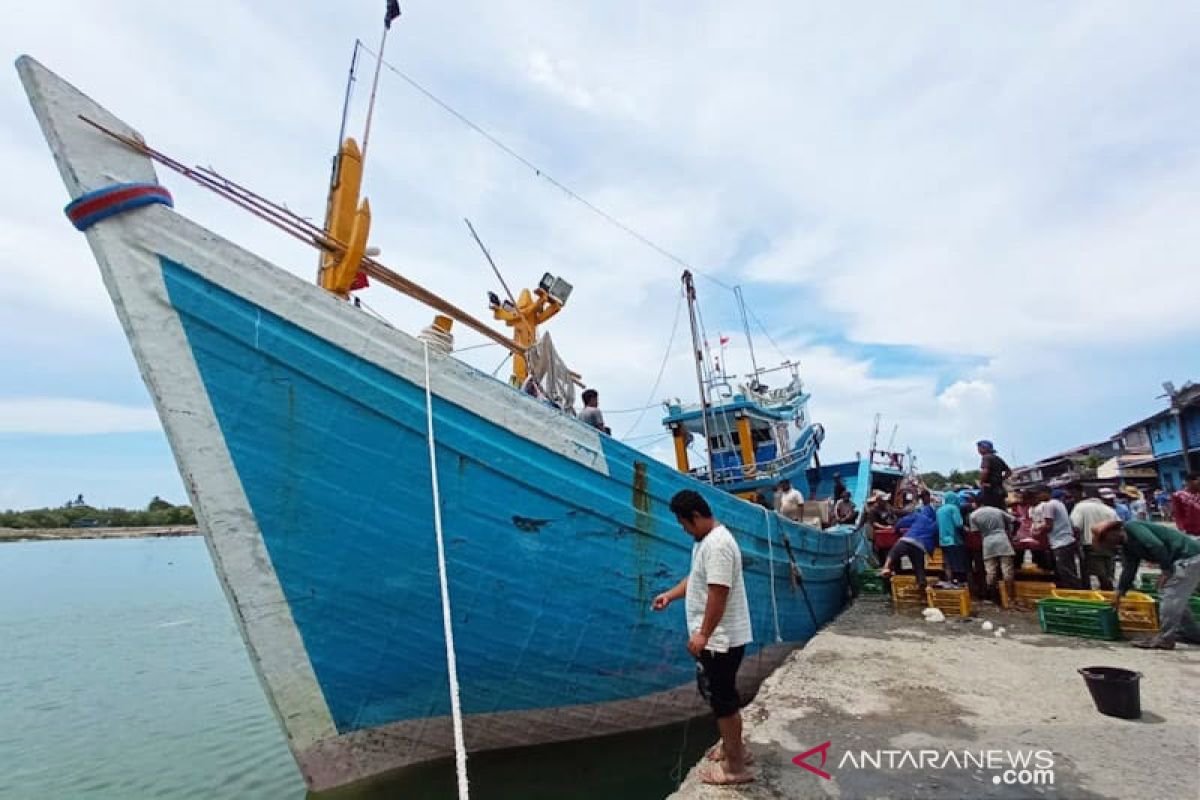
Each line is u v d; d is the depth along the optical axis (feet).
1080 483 34.04
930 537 29.76
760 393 41.93
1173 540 20.80
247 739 23.36
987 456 30.09
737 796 10.54
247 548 12.75
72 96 11.82
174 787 18.74
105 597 77.10
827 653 20.25
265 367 12.81
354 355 13.56
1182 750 11.97
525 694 16.10
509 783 15.75
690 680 18.51
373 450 13.74
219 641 45.44
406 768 14.98
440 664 14.88
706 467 37.73
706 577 10.94
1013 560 28.07
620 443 17.20
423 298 17.06
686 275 29.58
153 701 29.04
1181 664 18.02
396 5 17.47
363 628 13.96
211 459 12.41
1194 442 78.89
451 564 14.62
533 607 15.69
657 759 17.33
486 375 15.17
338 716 14.01
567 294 24.91
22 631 50.55
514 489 15.29
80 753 21.91
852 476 51.24
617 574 16.80
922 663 18.89
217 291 12.45
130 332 11.85
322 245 14.88
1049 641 21.54
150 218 12.08
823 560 28.02
